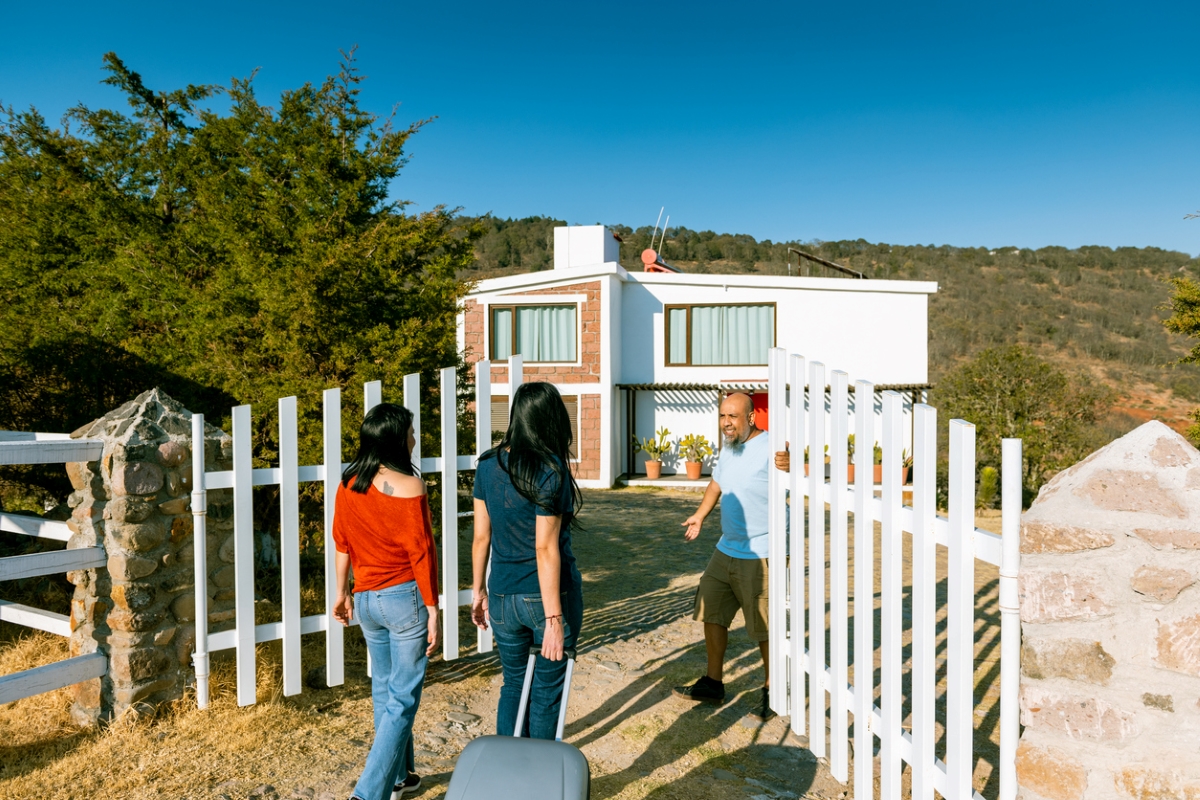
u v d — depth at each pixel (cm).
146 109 939
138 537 368
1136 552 207
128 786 318
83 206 844
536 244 10256
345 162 739
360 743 373
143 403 389
